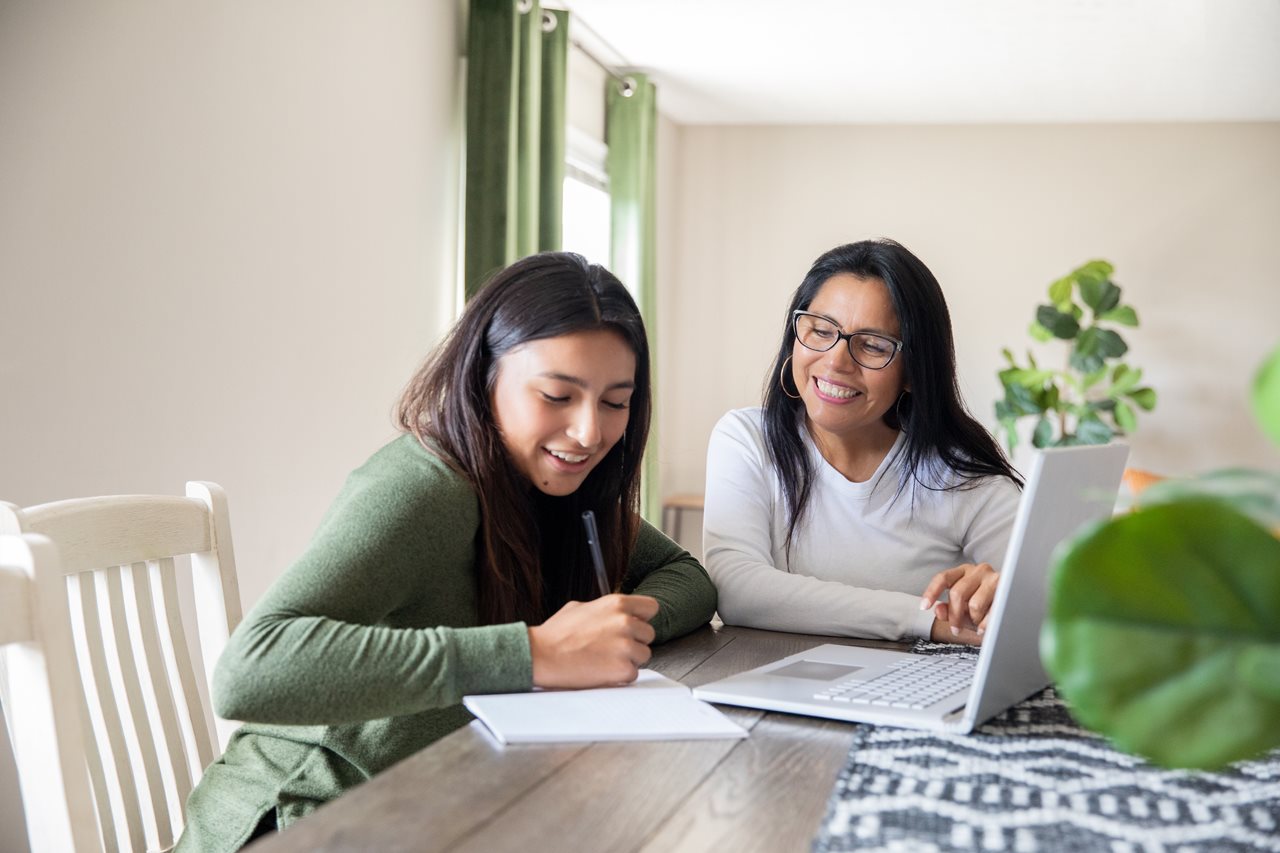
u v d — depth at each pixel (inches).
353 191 127.0
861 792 35.9
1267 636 19.4
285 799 49.7
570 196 194.9
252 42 108.1
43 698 40.1
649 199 203.9
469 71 147.1
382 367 134.9
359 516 48.5
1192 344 223.0
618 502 60.9
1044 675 49.9
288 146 114.7
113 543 52.4
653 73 200.7
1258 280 220.4
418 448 52.7
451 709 52.2
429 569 50.6
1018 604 43.4
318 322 121.3
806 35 175.8
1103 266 205.8
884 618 63.9
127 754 52.0
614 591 61.9
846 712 44.7
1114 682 19.4
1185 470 223.6
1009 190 228.1
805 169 235.6
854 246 71.8
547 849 30.8
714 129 239.0
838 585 66.2
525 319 52.0
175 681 55.2
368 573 47.4
